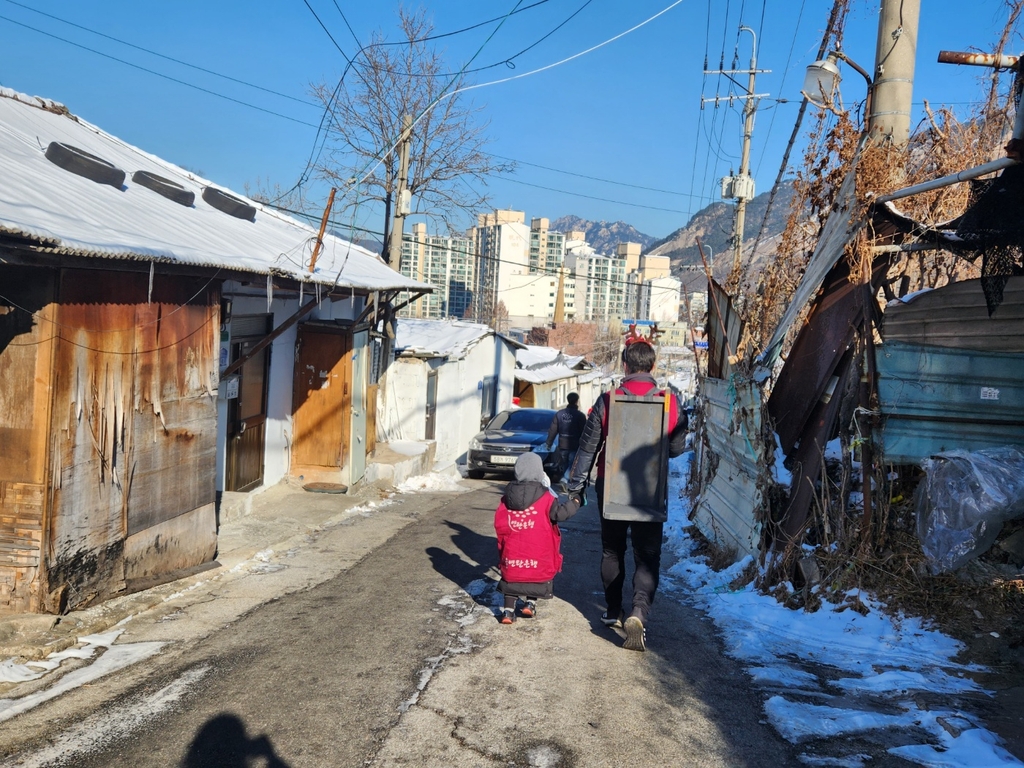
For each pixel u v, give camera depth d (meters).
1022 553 5.36
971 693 4.15
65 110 11.01
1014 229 5.25
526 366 34.91
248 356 8.86
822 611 5.51
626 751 3.51
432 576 6.85
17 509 4.93
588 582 7.01
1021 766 3.20
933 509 5.46
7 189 5.16
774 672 4.52
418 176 23.72
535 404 34.91
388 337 15.51
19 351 4.88
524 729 3.70
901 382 5.93
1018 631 4.78
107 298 5.38
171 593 6.08
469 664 4.55
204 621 5.41
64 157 7.26
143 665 4.48
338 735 3.57
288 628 5.22
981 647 4.73
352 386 11.55
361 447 12.02
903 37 6.97
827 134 8.17
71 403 5.08
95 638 4.97
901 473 6.07
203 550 6.95
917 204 7.32
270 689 4.10
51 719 3.70
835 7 8.42
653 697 4.14
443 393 20.20
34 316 4.86
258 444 10.61
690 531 9.39
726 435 7.94
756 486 6.79
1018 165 4.70
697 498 9.88
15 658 4.53
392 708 3.88
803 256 9.24
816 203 8.48
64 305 4.95
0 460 4.94
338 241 14.62
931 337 6.19
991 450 5.68
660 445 4.93
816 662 4.78
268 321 10.49
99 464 5.43
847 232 6.78
